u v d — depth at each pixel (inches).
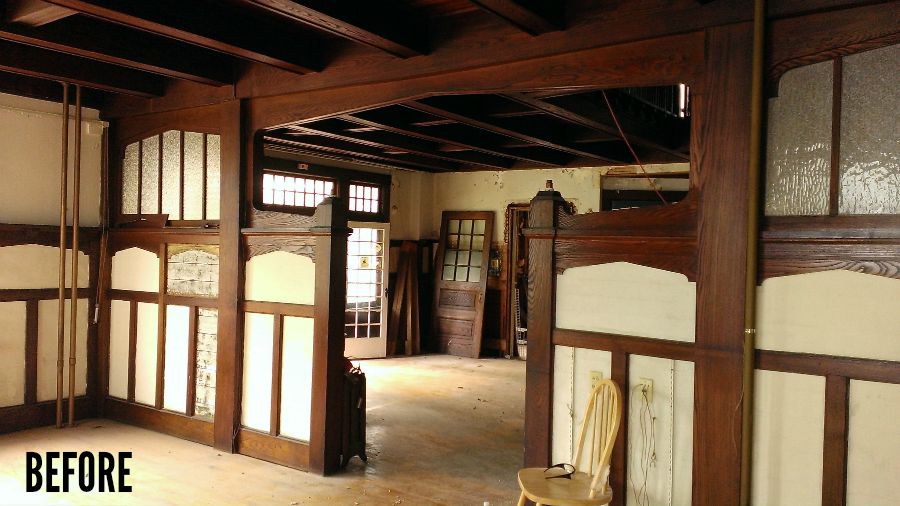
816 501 105.5
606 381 119.6
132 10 127.1
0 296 193.5
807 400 106.3
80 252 213.3
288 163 313.0
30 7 134.3
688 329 118.3
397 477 166.4
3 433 194.7
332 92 165.9
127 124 213.3
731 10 111.6
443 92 148.1
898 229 99.0
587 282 130.5
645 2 120.4
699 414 115.3
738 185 111.6
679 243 118.9
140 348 209.2
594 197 330.0
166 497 149.5
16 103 196.9
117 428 204.4
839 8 102.9
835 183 104.4
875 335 101.3
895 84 100.4
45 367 205.2
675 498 119.3
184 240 196.2
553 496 111.0
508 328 361.4
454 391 270.8
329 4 123.3
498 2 114.7
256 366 181.2
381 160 328.8
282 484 159.3
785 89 108.9
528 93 155.3
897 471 99.3
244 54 151.9
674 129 248.7
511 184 361.1
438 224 388.2
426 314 383.9
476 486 161.3
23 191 199.2
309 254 170.6
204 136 195.0
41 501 145.6
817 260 105.6
